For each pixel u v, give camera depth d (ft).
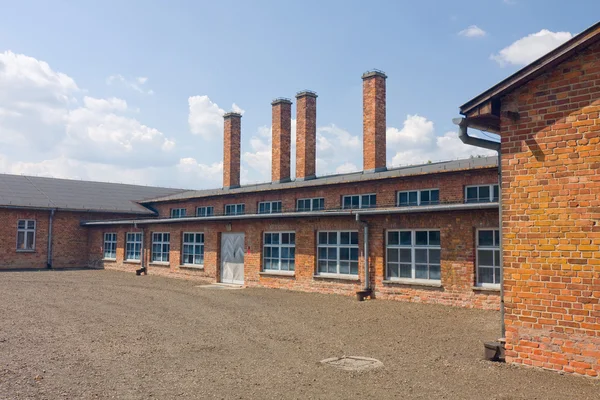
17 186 100.32
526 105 24.21
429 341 30.89
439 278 45.83
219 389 21.43
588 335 21.70
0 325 35.32
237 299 51.60
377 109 75.82
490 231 42.32
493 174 55.36
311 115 87.20
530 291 23.56
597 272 21.53
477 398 19.94
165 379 22.91
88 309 43.65
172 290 59.93
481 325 35.04
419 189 62.54
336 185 72.08
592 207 21.84
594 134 21.99
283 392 21.01
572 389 20.44
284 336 32.99
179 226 77.56
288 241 60.85
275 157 90.94
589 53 22.36
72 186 111.14
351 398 20.22
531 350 23.45
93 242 97.40
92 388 21.47
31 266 92.12
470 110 26.23
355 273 52.80
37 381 22.34
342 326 36.52
